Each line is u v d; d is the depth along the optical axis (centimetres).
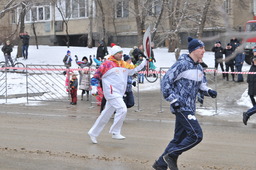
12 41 3197
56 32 3631
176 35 2077
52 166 525
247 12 2389
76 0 3259
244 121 731
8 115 1018
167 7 2144
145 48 682
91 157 575
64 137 729
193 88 444
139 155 588
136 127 848
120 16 3397
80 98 1393
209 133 780
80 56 2650
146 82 1753
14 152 607
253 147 650
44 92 1489
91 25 3141
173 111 454
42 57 2608
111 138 721
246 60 1950
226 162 550
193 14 2098
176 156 449
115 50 670
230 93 1364
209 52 2819
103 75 675
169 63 2350
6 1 2100
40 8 3688
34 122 905
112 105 678
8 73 1911
